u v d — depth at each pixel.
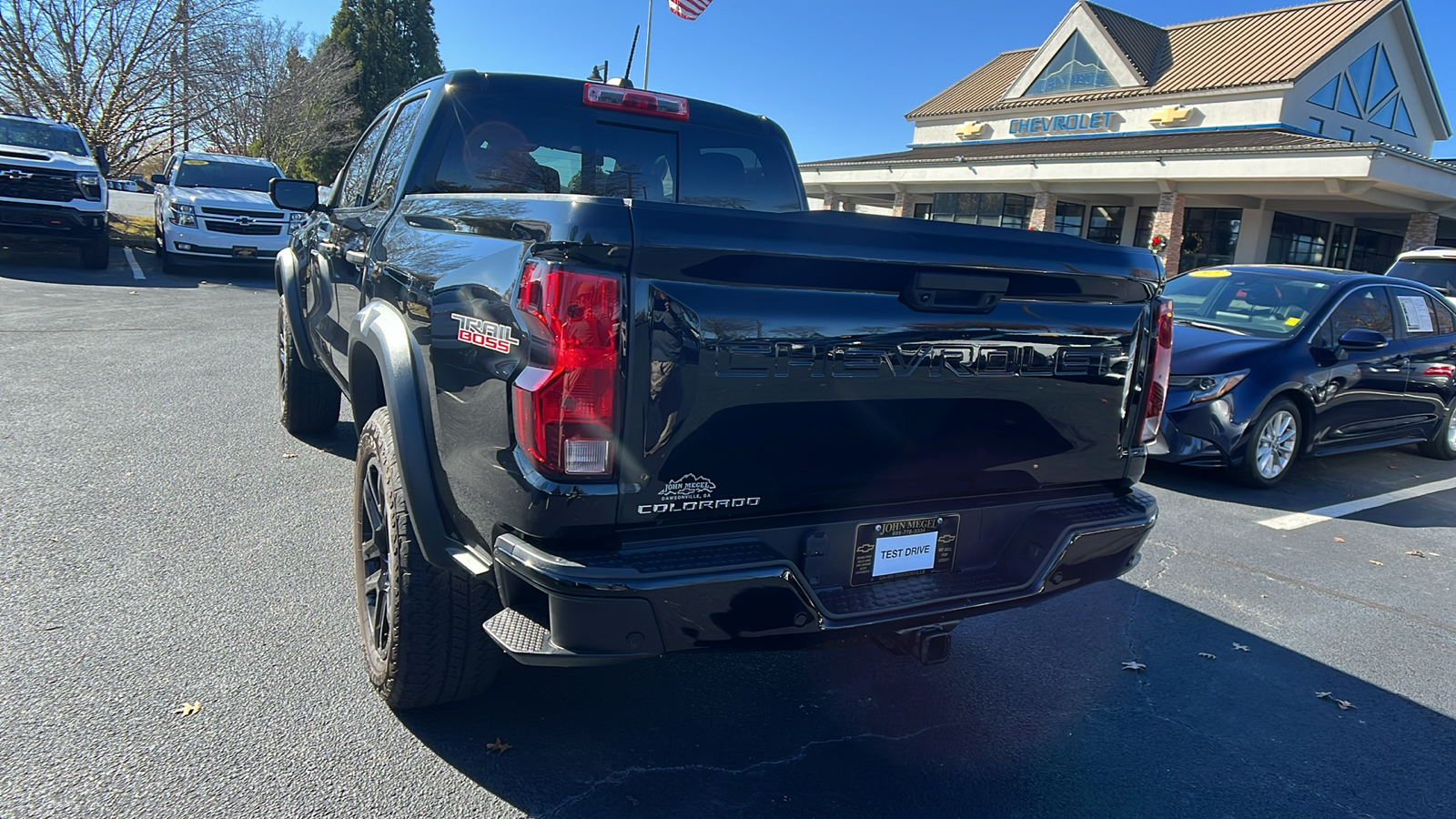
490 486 2.26
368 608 3.05
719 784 2.70
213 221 13.91
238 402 6.58
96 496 4.51
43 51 18.70
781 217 2.23
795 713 3.15
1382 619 4.35
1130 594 4.45
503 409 2.19
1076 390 2.79
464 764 2.68
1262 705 3.44
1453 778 3.04
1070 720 3.23
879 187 26.73
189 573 3.74
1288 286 7.26
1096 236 25.34
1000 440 2.70
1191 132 23.86
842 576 2.53
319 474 5.09
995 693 3.39
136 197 37.91
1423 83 26.19
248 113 30.91
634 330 2.09
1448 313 8.12
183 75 19.89
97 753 2.57
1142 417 2.98
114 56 19.17
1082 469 2.90
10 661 2.99
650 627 2.17
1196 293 7.79
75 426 5.66
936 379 2.51
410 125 3.95
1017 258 2.56
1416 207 18.59
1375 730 3.32
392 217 3.39
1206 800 2.82
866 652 3.66
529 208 2.25
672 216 2.12
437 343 2.53
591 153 4.05
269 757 2.63
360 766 2.63
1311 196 18.77
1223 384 6.31
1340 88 24.02
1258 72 23.17
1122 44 26.00
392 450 2.80
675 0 11.18
